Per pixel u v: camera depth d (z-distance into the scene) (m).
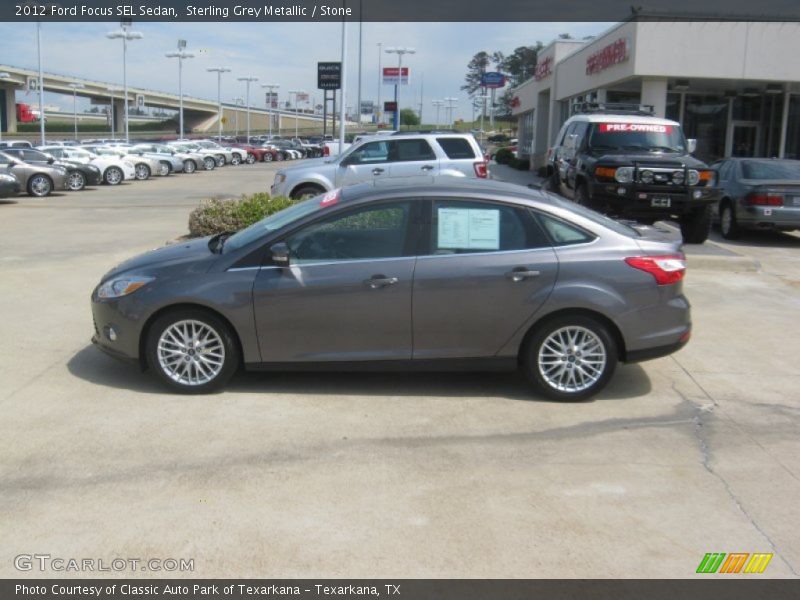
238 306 5.70
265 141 73.31
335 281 5.68
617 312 5.68
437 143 14.03
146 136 105.31
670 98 24.53
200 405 5.66
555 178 14.98
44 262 11.35
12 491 4.33
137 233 14.91
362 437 5.14
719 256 11.34
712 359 7.06
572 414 5.63
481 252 5.74
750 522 4.11
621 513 4.18
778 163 14.63
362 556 3.72
